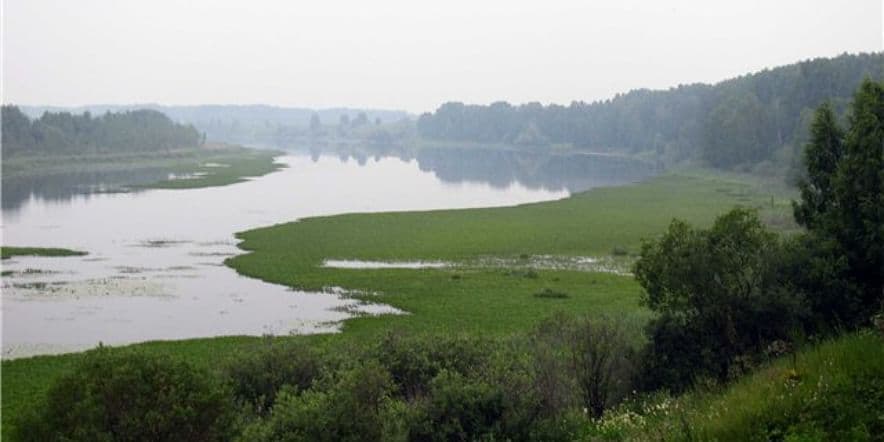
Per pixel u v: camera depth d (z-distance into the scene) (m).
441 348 22.64
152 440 14.80
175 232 75.50
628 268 58.84
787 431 12.65
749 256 23.34
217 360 27.61
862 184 23.59
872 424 12.45
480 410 17.52
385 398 17.78
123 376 15.01
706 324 23.11
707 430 13.34
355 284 52.62
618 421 17.89
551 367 20.80
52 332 41.12
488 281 53.28
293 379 21.27
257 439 15.63
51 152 171.00
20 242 68.94
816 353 15.41
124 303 47.78
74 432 14.26
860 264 23.50
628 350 23.16
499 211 92.38
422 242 70.06
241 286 52.53
